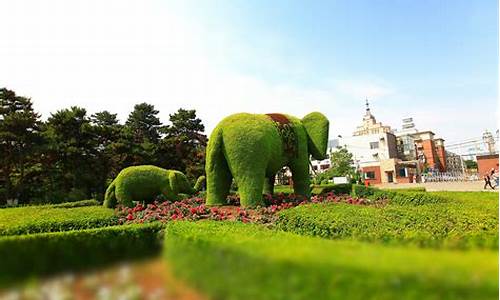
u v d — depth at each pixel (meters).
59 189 22.50
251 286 2.85
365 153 47.72
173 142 27.34
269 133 9.51
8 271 4.48
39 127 21.97
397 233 4.83
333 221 6.12
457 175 39.69
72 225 8.00
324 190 13.66
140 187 10.76
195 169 27.08
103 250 5.43
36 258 4.80
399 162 42.81
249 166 8.95
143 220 8.42
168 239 4.79
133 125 30.66
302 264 2.57
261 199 8.97
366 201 10.37
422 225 5.48
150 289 3.71
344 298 2.35
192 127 31.14
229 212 8.61
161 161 26.69
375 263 2.42
